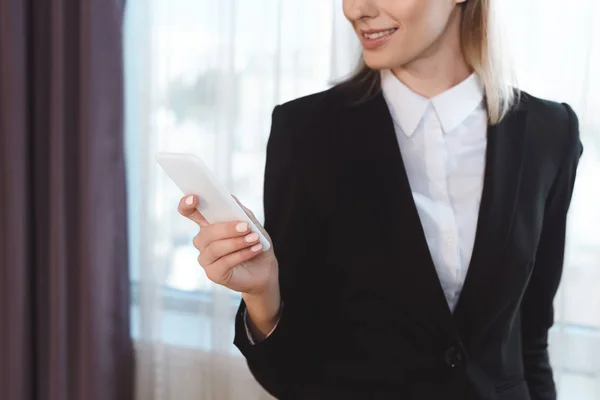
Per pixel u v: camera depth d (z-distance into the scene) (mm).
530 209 884
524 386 962
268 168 905
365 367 886
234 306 1586
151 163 1569
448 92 880
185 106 1549
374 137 859
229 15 1474
